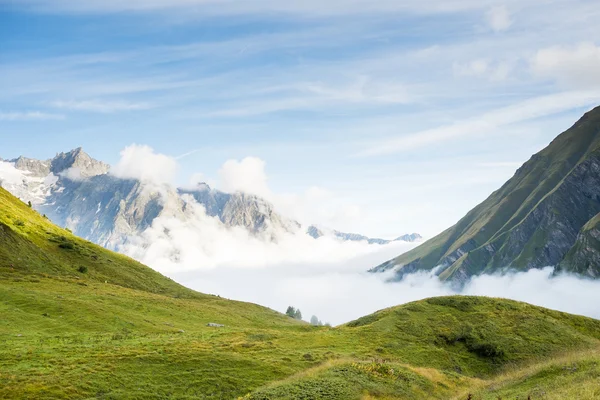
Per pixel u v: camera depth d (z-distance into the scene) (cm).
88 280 12125
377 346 6756
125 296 10625
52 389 4147
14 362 4797
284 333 7688
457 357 6738
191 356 5412
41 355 5119
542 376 3997
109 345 5859
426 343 7050
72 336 6475
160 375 4831
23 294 8300
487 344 7000
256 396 3897
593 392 2814
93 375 4553
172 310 10369
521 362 6538
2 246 12012
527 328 7619
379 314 8744
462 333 7381
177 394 4531
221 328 8850
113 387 4416
